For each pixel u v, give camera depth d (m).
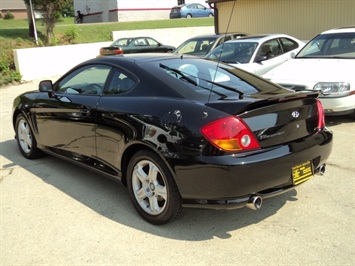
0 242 3.39
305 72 6.91
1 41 19.28
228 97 3.43
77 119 4.31
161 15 36.81
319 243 3.21
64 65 17.47
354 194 4.10
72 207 4.01
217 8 15.97
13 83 15.42
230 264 2.96
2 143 6.52
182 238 3.36
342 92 6.41
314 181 4.47
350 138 6.03
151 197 3.56
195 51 11.44
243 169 3.01
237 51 8.89
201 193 3.16
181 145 3.17
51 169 5.14
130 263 3.03
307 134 3.56
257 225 3.54
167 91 3.57
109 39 23.52
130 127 3.59
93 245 3.29
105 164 4.08
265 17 14.15
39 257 3.15
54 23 20.48
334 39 7.83
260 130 3.17
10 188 4.55
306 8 12.78
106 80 4.16
